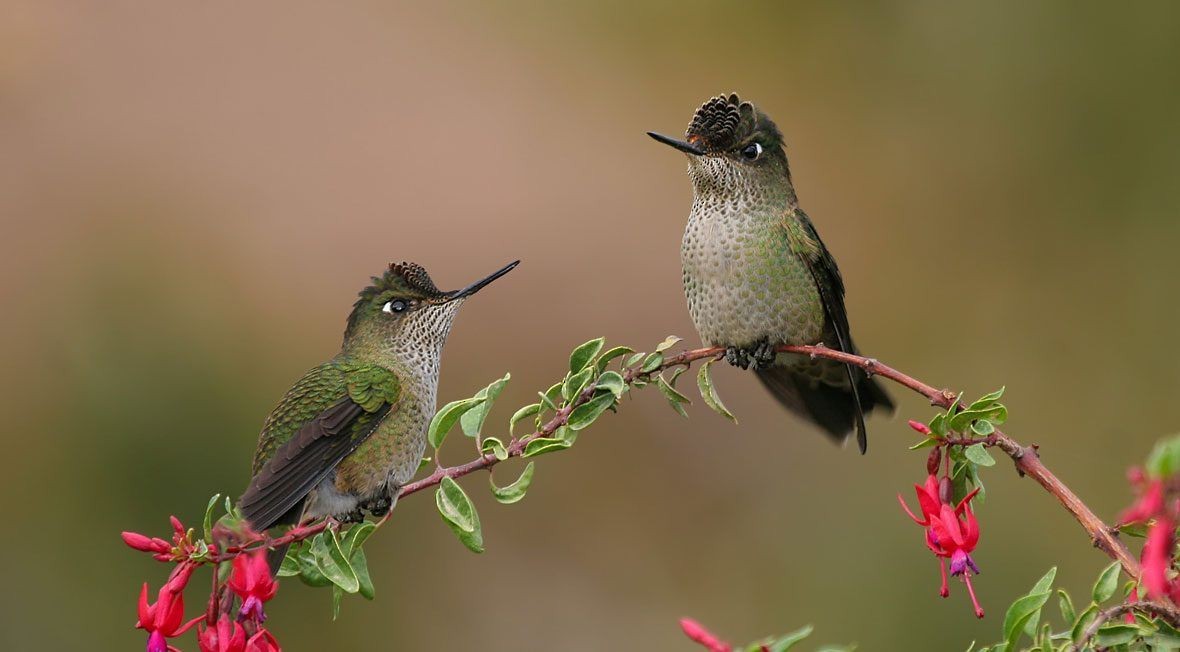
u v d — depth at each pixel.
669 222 16.84
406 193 16.91
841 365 7.61
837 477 13.75
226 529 5.09
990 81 17.12
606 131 17.84
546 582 13.81
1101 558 12.16
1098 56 16.61
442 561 13.57
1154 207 16.16
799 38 18.11
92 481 12.85
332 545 5.21
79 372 13.73
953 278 16.48
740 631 13.38
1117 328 15.70
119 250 15.28
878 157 17.33
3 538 12.34
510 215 16.72
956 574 4.99
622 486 14.44
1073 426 14.98
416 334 7.10
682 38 18.42
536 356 15.40
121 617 12.12
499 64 18.52
